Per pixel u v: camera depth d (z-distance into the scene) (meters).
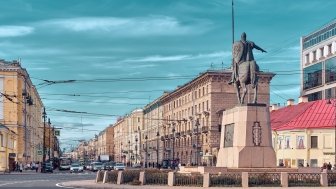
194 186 28.52
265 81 91.69
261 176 28.09
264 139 29.69
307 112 69.75
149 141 140.75
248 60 30.75
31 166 89.19
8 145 78.44
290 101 82.25
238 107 30.17
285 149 67.75
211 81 89.19
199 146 92.81
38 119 131.62
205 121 91.88
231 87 89.75
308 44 98.12
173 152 104.31
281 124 70.69
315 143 65.81
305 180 28.53
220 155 32.12
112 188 29.20
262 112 29.84
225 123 31.92
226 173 28.33
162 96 123.31
